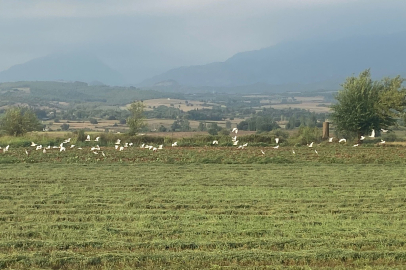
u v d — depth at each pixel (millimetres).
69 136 97875
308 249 27734
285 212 37125
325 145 89812
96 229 31156
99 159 69125
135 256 26078
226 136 96375
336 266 25297
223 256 26219
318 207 38688
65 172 57344
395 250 27422
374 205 39375
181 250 27688
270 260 26094
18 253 26797
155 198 41812
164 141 93250
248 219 34375
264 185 48938
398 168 61750
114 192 44969
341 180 51844
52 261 25625
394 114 99500
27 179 52031
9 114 108000
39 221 33656
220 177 53812
